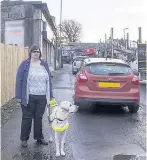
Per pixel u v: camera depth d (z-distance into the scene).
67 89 18.14
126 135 7.85
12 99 12.74
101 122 9.28
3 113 10.02
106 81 10.22
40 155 6.17
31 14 25.59
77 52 75.25
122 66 10.54
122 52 36.78
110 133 8.01
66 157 6.11
